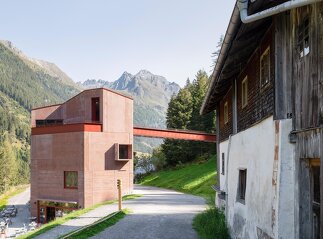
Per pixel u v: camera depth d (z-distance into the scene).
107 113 33.81
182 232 14.74
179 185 42.53
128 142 35.41
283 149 6.78
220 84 13.76
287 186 6.69
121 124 34.94
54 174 33.66
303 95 6.33
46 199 33.94
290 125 6.80
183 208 22.61
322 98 5.66
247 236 9.34
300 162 6.43
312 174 6.29
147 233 14.59
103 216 19.20
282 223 6.62
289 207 6.63
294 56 6.74
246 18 5.70
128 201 27.38
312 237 6.21
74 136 32.69
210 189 35.50
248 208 9.27
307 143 6.14
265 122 7.91
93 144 32.72
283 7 5.26
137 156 71.25
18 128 185.75
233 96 13.41
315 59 5.91
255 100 9.74
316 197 6.16
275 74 7.27
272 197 6.99
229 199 12.54
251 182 9.09
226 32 7.26
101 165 33.12
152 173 60.84
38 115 39.88
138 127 38.19
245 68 11.23
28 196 62.19
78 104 36.47
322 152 5.59
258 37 8.59
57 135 33.66
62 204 33.03
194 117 59.62
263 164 7.96
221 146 18.09
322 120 5.64
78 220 18.20
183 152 57.12
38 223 33.59
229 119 15.16
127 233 14.56
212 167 45.62
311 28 6.05
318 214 6.05
